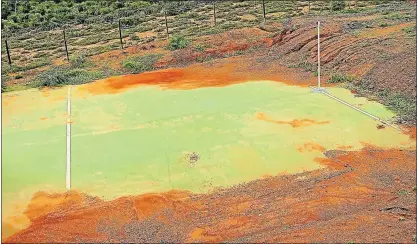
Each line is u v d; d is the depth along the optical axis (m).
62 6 43.16
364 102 22.06
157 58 28.84
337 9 38.41
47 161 17.86
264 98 22.88
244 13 39.16
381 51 25.69
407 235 13.37
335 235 13.52
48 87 25.67
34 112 22.38
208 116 21.09
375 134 19.31
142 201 15.44
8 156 18.14
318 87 23.86
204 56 29.28
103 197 15.77
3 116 21.86
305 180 16.44
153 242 13.58
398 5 37.41
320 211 14.72
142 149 18.55
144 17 39.97
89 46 33.56
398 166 17.08
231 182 16.45
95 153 18.38
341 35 28.64
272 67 27.27
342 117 20.69
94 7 42.78
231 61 28.66
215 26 35.66
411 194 15.39
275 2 42.19
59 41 34.97
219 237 13.72
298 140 18.89
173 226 14.26
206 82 25.44
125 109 22.33
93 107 22.72
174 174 16.95
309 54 27.78
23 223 14.51
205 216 14.70
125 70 27.81
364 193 15.58
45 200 15.62
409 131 19.45
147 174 16.97
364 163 17.36
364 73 24.52
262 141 18.83
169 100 23.08
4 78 27.14
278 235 13.68
